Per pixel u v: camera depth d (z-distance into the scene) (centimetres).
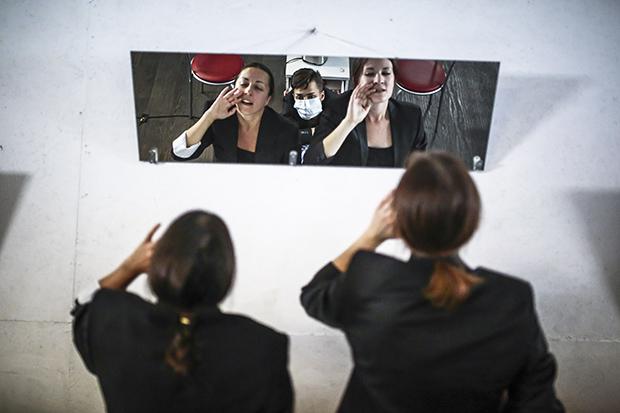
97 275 225
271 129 230
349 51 249
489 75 222
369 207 235
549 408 115
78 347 117
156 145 234
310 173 239
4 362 211
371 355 114
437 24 257
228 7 257
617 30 257
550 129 249
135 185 236
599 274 230
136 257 133
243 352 110
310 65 221
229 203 234
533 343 112
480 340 108
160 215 233
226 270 106
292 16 256
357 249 130
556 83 253
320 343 215
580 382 215
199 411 109
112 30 253
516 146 246
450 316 108
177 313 108
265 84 222
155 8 256
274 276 223
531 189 241
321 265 226
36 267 225
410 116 228
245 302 219
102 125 244
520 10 258
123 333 109
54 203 233
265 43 250
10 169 237
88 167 238
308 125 230
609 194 241
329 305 124
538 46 256
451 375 111
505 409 122
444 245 106
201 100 224
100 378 114
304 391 208
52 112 244
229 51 248
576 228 236
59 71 248
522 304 110
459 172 105
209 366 108
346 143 233
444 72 222
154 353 107
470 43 255
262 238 229
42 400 207
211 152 236
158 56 219
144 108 225
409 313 109
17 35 251
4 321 217
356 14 258
